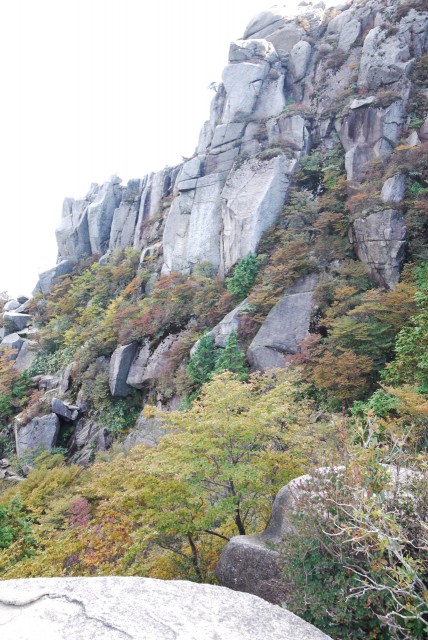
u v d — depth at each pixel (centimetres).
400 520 332
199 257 2777
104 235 4509
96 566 806
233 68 3022
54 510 1389
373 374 1361
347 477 359
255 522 816
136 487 748
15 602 231
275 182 2483
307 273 1948
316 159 2519
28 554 1002
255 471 673
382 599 320
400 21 2477
